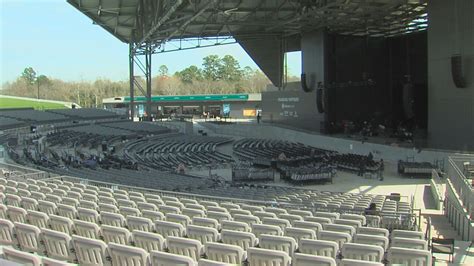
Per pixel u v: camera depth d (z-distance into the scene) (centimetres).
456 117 3222
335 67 4878
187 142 4600
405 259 695
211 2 3319
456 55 3094
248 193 1872
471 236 1330
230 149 4438
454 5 3188
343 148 4022
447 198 1805
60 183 1655
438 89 3394
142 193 1502
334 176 2962
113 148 3688
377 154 3644
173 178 2314
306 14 4100
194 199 1473
